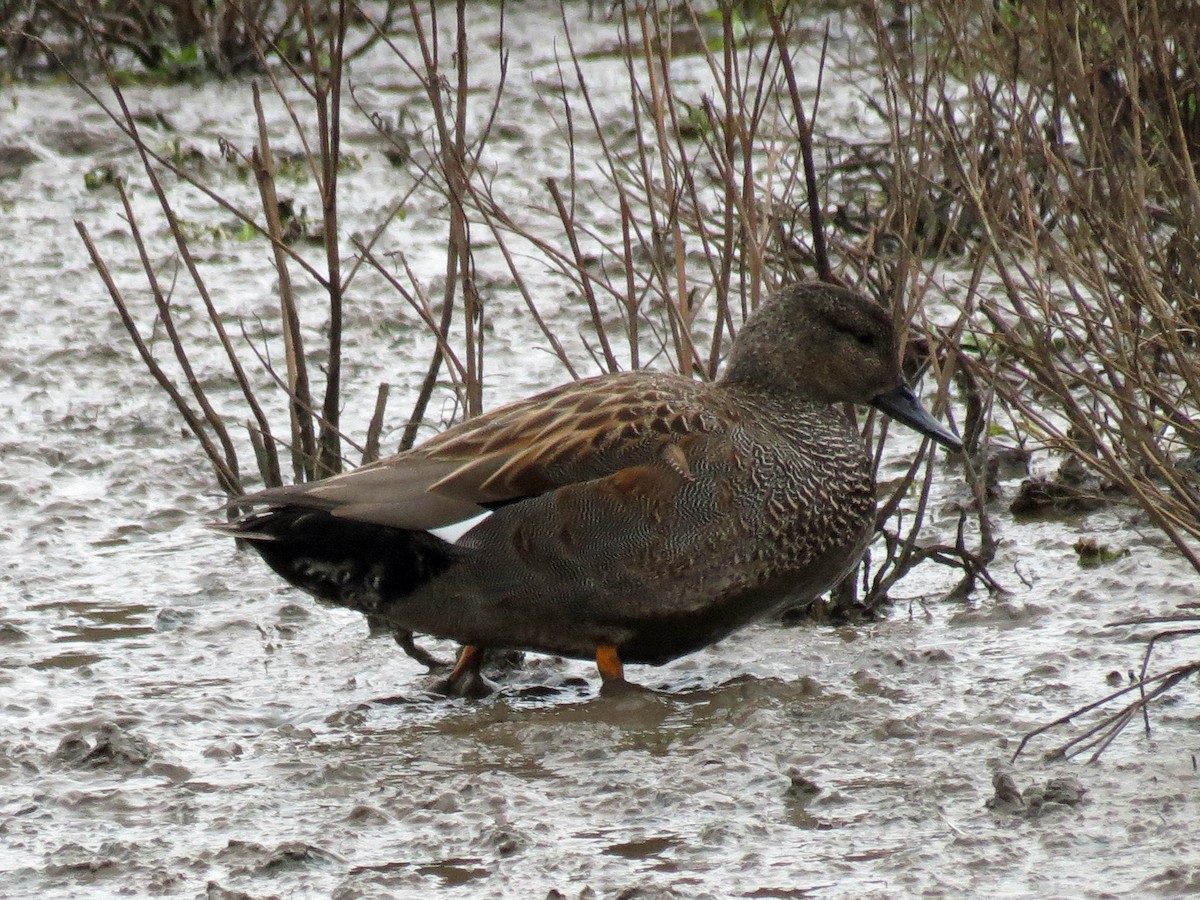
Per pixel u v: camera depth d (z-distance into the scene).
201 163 22.27
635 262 17.83
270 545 9.82
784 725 9.27
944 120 12.42
